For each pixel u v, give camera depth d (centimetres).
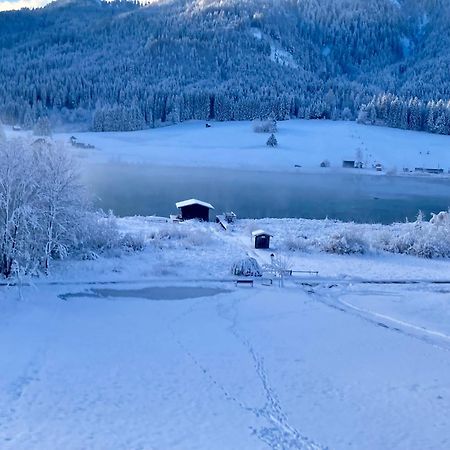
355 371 2230
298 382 2105
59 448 1562
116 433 1672
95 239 4009
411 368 2286
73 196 3603
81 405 1838
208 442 1648
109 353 2291
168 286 3369
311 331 2697
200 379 2091
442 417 1872
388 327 2805
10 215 3312
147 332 2580
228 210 7131
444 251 4481
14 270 3228
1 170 3253
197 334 2583
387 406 1936
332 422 1811
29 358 2175
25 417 1734
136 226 5172
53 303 2947
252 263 3650
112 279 3425
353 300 3256
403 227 5728
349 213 7269
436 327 2827
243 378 2117
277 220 5978
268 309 3025
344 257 4294
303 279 3638
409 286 3588
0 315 2688
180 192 8350
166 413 1820
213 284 3450
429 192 9525
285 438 1695
